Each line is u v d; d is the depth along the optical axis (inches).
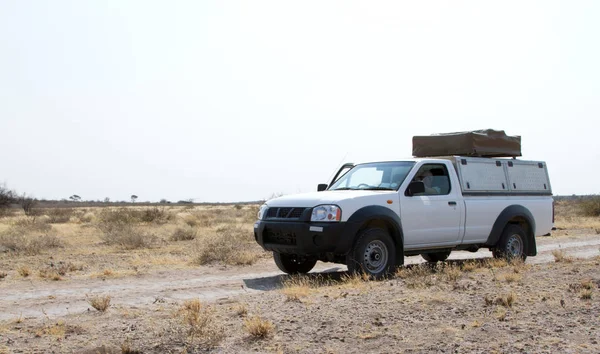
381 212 385.4
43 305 320.5
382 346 207.0
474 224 444.5
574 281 326.0
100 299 310.3
